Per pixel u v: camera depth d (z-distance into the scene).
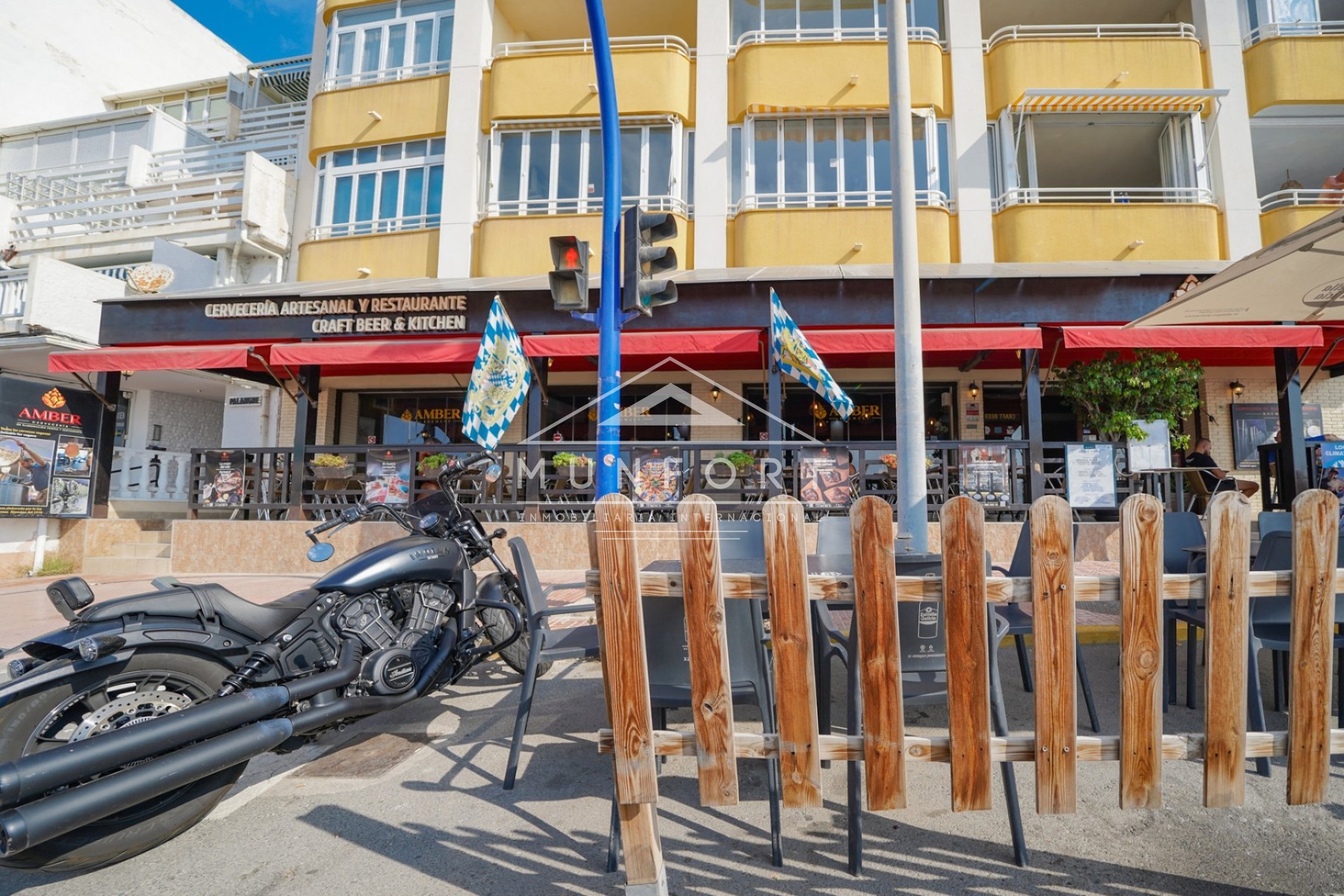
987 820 2.71
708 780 2.04
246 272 13.76
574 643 3.47
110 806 2.12
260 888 2.34
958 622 2.05
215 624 2.80
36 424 9.55
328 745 3.68
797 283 9.58
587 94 12.30
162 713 2.62
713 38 12.58
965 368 11.65
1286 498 8.88
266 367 9.77
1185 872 2.32
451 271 12.30
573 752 3.53
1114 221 11.18
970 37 12.23
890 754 2.03
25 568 9.55
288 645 3.01
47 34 18.45
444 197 12.51
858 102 11.91
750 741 2.07
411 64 13.36
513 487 9.17
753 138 12.20
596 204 12.21
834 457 8.54
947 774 3.18
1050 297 9.27
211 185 14.16
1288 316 5.86
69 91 18.91
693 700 2.04
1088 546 8.34
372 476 9.11
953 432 12.38
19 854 2.22
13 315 12.24
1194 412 11.46
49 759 2.06
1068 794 2.04
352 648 3.15
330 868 2.46
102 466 10.25
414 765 3.40
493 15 13.41
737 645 2.63
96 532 10.11
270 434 13.05
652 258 5.48
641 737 2.04
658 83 12.16
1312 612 2.08
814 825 2.70
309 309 10.09
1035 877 2.31
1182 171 11.75
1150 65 11.66
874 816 2.76
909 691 2.66
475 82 12.80
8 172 17.20
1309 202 11.05
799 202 11.99
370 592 3.33
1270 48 11.44
